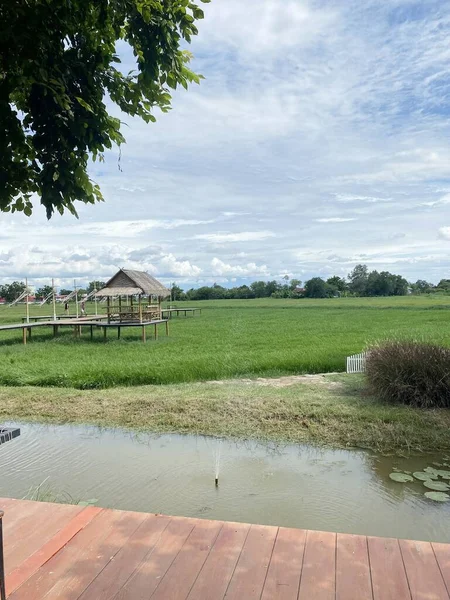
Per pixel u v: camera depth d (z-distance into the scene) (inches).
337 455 272.7
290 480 236.4
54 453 282.0
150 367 525.3
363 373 442.9
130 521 147.9
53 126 113.2
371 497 216.4
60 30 109.7
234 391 404.2
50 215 118.0
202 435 309.1
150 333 1155.3
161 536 138.6
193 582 116.3
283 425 320.5
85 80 115.7
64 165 114.1
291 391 402.6
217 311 2199.8
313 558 126.2
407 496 217.5
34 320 1534.2
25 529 144.0
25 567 123.2
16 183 117.6
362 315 1749.5
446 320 1418.6
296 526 189.0
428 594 110.8
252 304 2829.7
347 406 348.2
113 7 110.7
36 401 391.5
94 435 315.6
